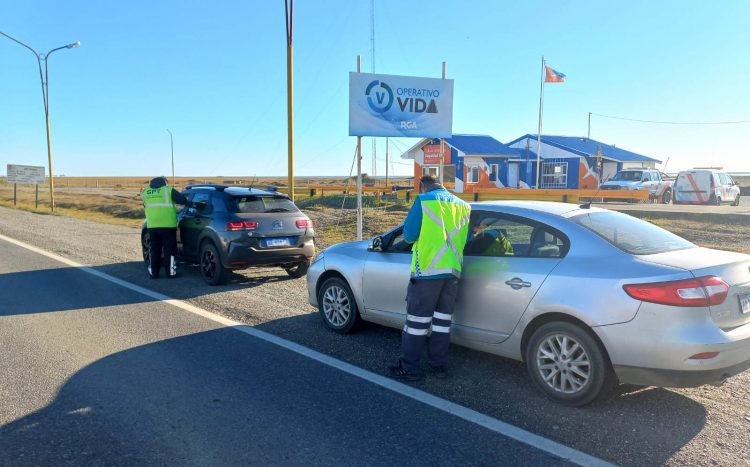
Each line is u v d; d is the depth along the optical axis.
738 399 4.43
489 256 4.82
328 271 6.39
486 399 4.41
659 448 3.62
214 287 8.95
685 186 26.12
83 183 117.44
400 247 5.70
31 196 47.47
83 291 8.57
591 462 3.44
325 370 5.07
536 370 4.41
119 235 16.83
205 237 9.12
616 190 27.06
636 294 3.84
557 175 34.47
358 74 12.31
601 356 4.03
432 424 3.97
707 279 3.79
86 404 4.30
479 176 33.75
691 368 3.70
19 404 4.30
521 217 4.75
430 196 4.78
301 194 39.38
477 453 3.55
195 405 4.29
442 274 4.70
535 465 3.41
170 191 9.52
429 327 4.94
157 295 8.30
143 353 5.55
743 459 3.48
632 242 4.36
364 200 26.86
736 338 3.78
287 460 3.47
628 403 4.32
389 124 12.62
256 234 8.77
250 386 4.68
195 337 6.11
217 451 3.58
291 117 14.32
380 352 5.61
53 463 3.43
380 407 4.26
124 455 3.53
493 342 4.73
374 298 5.82
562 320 4.24
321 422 4.00
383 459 3.49
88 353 5.54
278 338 6.09
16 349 5.66
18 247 13.84
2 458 3.48
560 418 4.06
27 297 8.12
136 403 4.32
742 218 15.55
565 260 4.32
